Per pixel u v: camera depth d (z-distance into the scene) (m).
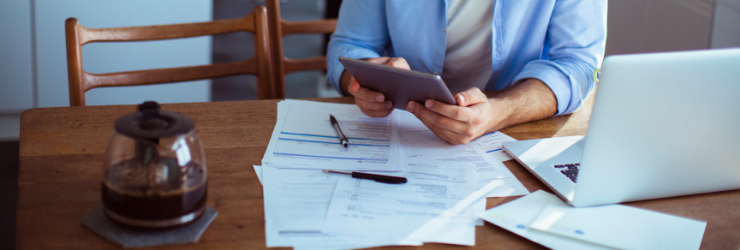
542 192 0.75
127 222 0.60
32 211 0.64
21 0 2.07
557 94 1.05
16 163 2.08
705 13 1.84
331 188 0.74
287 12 4.54
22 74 2.20
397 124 1.02
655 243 0.63
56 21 2.15
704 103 0.65
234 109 1.04
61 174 0.75
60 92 2.29
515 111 0.99
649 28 2.13
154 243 0.59
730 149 0.70
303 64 1.71
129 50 2.28
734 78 0.64
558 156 0.86
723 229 0.67
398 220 0.67
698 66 0.62
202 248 0.59
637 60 0.61
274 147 0.87
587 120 1.08
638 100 0.63
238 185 0.74
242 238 0.61
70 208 0.66
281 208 0.68
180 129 0.56
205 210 0.65
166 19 2.29
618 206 0.71
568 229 0.65
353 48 1.28
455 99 0.87
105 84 1.25
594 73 1.11
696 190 0.74
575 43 1.19
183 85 2.44
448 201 0.72
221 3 4.72
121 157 0.58
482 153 0.89
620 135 0.65
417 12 1.28
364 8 1.32
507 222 0.66
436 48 1.33
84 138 0.88
